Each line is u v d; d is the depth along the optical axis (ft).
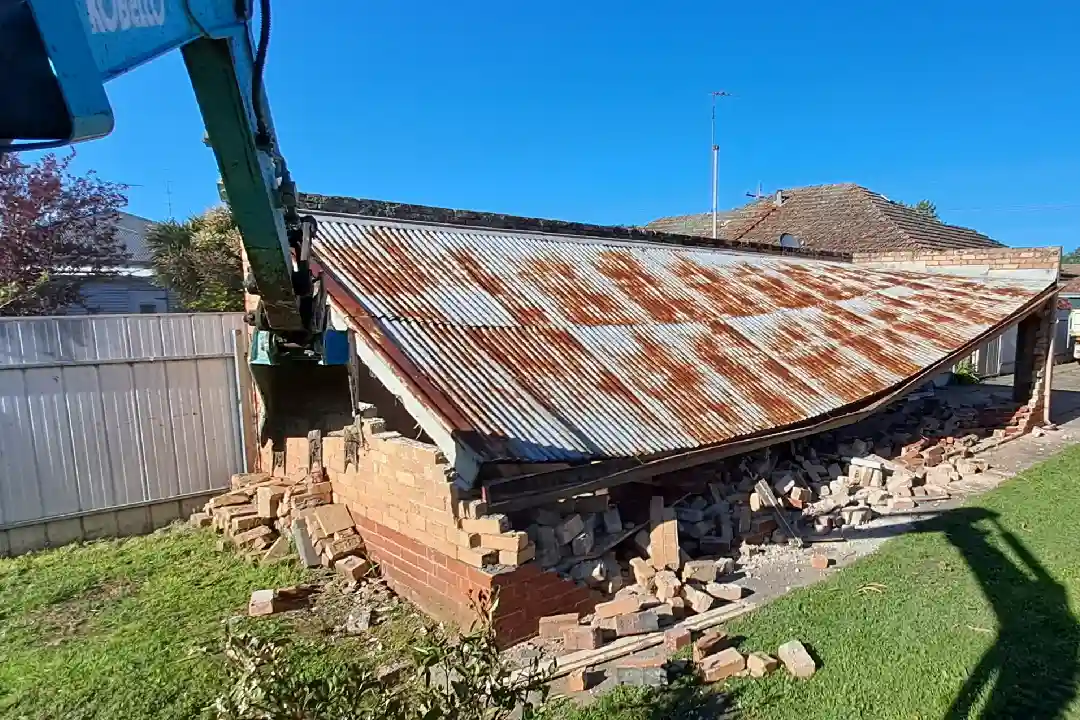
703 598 19.83
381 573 22.49
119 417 27.81
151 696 15.99
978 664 16.19
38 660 17.80
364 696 11.22
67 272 56.70
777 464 30.35
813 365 32.37
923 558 23.17
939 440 38.60
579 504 21.49
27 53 3.98
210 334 30.22
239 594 21.61
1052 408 53.06
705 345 30.86
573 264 34.42
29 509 25.72
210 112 8.16
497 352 23.57
